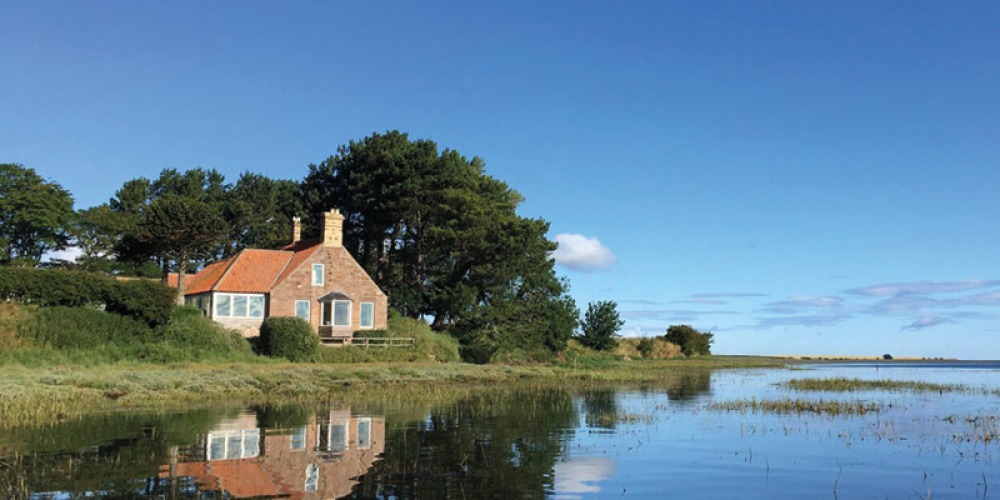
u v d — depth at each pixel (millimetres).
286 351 51844
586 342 84938
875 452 21734
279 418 26984
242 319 57938
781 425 27594
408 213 71312
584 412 30953
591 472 18344
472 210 67875
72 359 41656
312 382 40594
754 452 21531
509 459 19703
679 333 100938
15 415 26281
